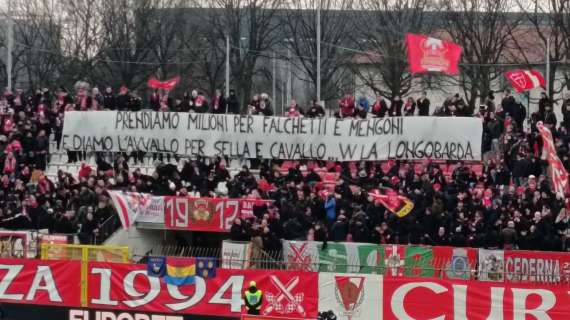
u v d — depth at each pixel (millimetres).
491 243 35500
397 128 43750
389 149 43875
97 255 36375
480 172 46469
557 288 31172
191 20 84938
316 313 33438
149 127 46344
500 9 78062
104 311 35531
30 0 91500
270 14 83125
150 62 84312
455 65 43250
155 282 35000
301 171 45750
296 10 83750
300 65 92938
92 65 83688
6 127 49656
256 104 47375
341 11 82812
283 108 89938
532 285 31406
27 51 86188
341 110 47875
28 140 47375
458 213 36562
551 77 73625
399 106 46344
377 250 35375
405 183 40906
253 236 37000
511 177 42969
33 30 87312
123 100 48750
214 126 45938
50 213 40781
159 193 42781
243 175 42844
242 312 34156
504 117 46719
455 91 87188
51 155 50594
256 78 92250
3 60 88312
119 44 82000
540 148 44250
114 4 82938
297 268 36219
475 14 77188
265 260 35781
